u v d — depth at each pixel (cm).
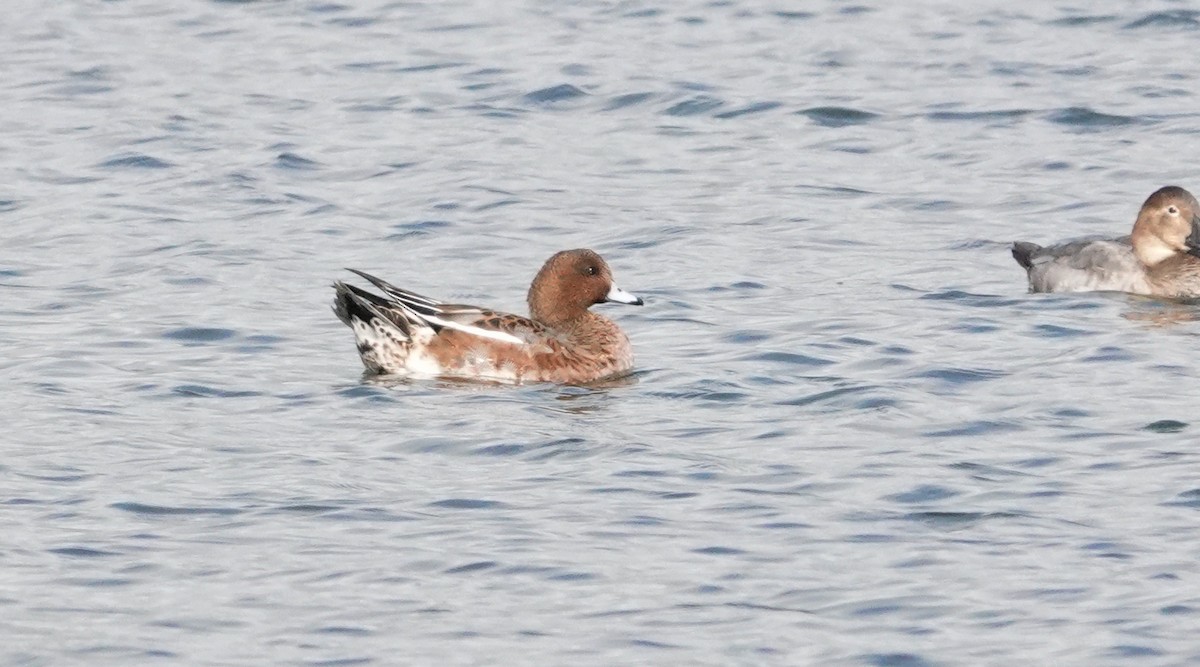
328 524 1316
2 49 3347
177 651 1117
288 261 2189
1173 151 2653
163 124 2844
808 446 1485
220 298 2016
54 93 3044
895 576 1216
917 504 1344
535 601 1186
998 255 2209
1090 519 1308
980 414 1563
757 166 2627
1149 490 1362
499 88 3066
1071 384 1655
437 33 3462
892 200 2456
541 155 2697
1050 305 1984
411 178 2573
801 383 1681
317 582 1216
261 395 1659
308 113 2930
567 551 1263
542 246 2262
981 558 1242
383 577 1223
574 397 1672
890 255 2205
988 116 2856
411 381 1728
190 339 1852
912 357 1756
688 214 2392
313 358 1802
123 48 3362
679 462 1448
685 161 2659
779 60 3219
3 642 1126
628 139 2781
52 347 1809
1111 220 2356
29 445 1491
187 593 1198
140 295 2023
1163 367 1709
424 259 2209
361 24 3547
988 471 1413
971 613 1157
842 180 2555
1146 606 1161
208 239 2277
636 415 1598
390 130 2831
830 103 2938
